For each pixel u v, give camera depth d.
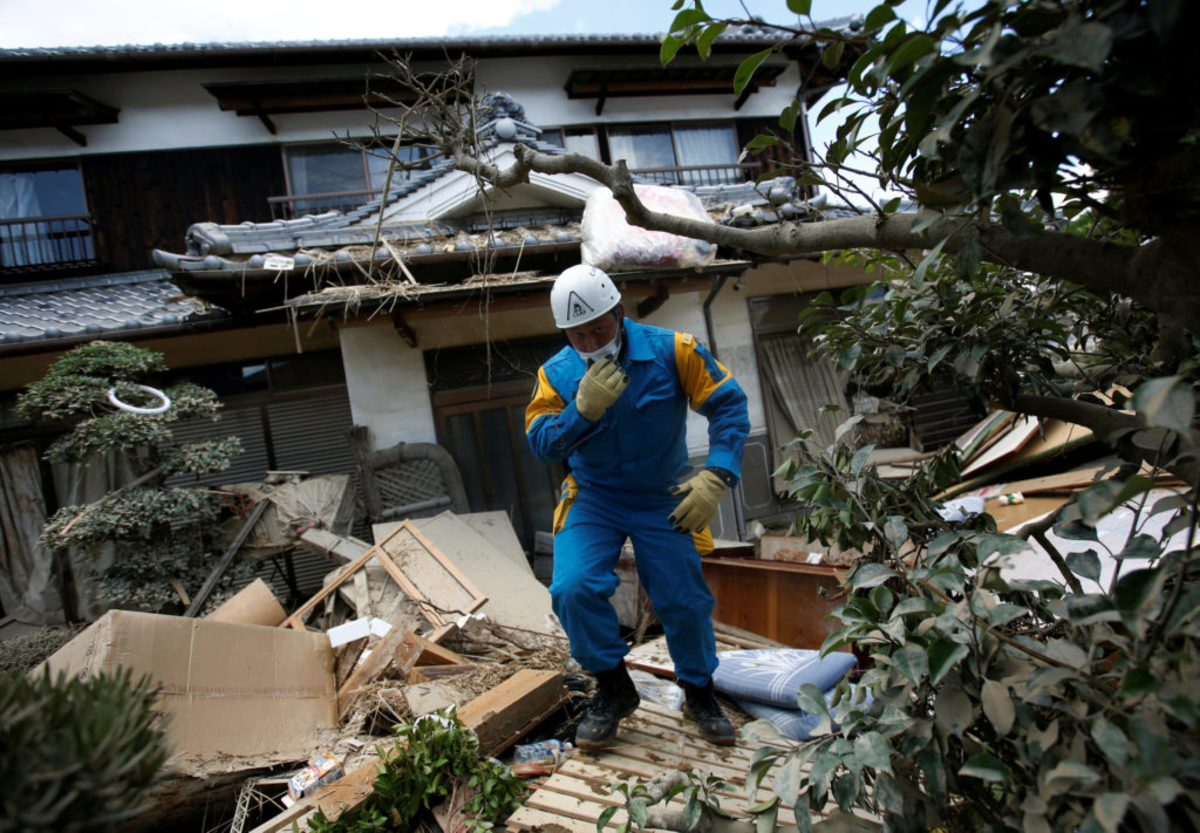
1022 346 1.74
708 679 2.62
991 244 1.26
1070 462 4.80
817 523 1.88
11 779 0.68
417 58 8.76
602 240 5.93
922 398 8.05
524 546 6.75
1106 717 1.03
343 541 5.09
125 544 4.83
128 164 8.02
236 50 7.97
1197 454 1.08
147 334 5.70
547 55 9.53
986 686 1.14
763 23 1.34
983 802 1.24
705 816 1.62
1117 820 0.83
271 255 5.40
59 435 6.36
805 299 8.32
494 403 6.73
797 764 1.31
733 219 6.63
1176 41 0.82
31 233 7.75
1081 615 1.00
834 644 1.43
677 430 2.56
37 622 6.19
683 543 2.54
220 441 5.86
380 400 6.37
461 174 6.54
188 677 2.59
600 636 2.45
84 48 7.68
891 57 1.10
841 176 1.50
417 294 5.11
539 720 2.90
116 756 0.76
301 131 8.52
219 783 2.46
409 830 2.29
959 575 1.31
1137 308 1.77
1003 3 0.92
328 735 2.92
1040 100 0.90
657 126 9.98
